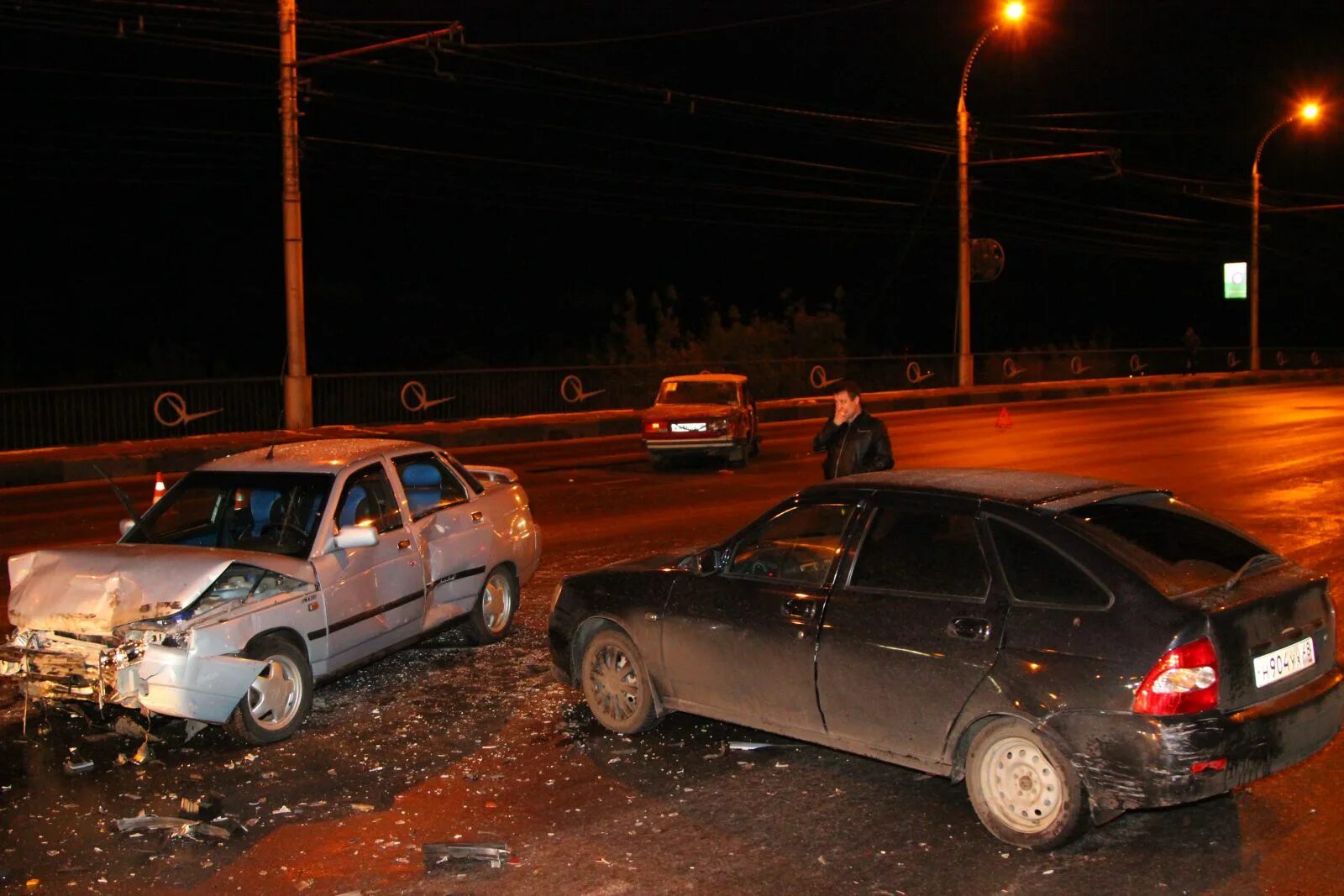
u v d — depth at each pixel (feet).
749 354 123.03
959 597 16.80
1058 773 15.52
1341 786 17.92
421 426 83.25
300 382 78.38
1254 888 14.71
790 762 19.54
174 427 77.66
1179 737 14.75
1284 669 15.89
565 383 98.63
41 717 22.49
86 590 20.67
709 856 15.97
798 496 19.29
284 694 21.38
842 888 14.93
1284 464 59.82
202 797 18.45
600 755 20.02
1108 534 16.35
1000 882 15.03
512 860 15.94
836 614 17.93
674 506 49.24
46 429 71.87
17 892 15.23
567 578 22.24
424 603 25.22
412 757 20.15
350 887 15.24
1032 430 81.76
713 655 19.47
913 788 18.33
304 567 22.16
